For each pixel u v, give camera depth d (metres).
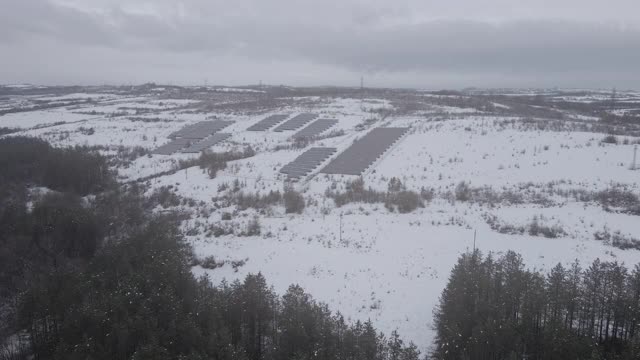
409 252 41.78
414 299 33.81
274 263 41.19
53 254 44.59
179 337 25.38
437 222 48.12
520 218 47.19
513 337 24.12
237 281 31.70
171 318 26.73
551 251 39.94
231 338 26.33
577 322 26.81
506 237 43.53
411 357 23.83
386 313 32.19
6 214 50.19
